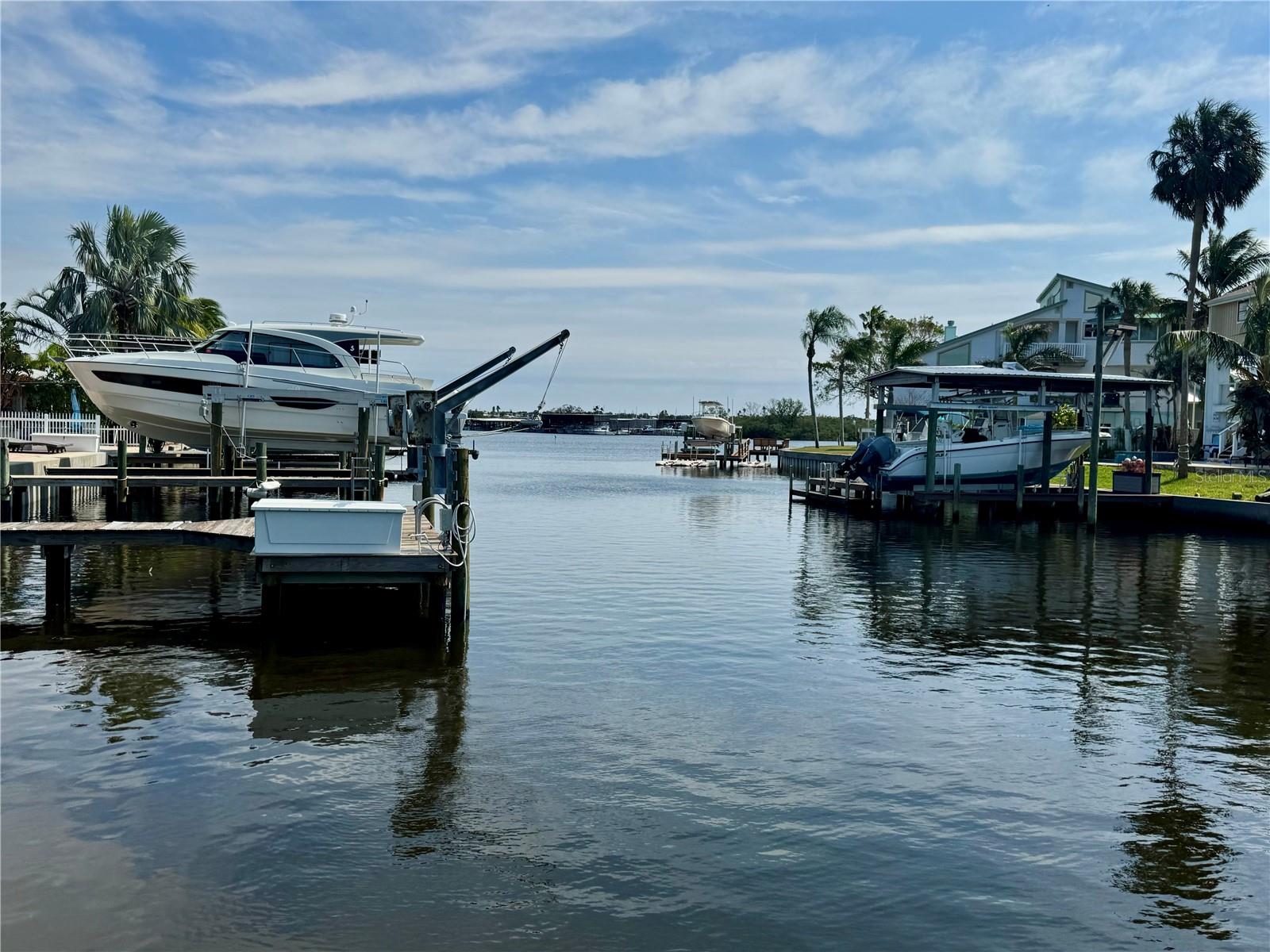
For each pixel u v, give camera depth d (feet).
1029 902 21.02
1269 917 20.65
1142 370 182.91
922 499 99.91
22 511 73.67
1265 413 122.83
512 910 20.20
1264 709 35.22
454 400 55.36
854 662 41.34
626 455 345.10
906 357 221.66
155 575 59.36
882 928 19.89
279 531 41.06
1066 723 33.27
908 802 26.08
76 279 125.70
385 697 34.86
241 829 23.65
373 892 20.83
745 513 112.68
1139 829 24.68
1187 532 96.02
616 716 33.12
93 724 31.17
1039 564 72.84
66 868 21.58
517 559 71.00
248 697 34.42
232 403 85.30
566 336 55.93
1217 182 125.49
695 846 23.24
